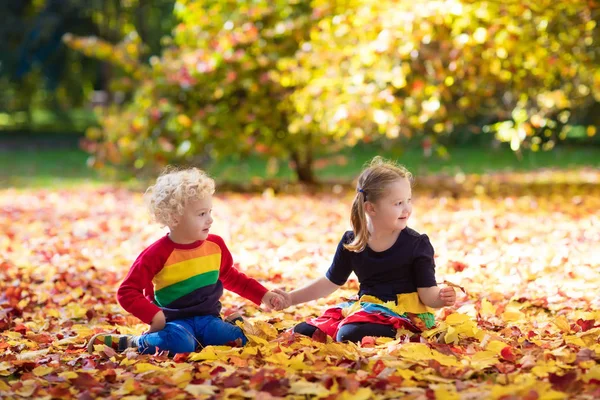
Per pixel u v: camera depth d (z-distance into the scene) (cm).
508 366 415
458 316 484
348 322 479
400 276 489
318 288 513
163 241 486
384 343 456
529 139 1586
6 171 2020
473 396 364
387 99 1224
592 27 1176
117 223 1100
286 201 1317
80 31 3108
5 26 3052
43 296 685
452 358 423
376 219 485
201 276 488
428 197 1320
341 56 1264
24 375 438
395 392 381
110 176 1830
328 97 1295
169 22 2805
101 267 807
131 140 1502
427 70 1216
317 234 962
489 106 1593
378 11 1192
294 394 384
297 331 496
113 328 559
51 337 541
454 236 899
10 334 538
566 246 804
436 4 1124
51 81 3316
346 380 386
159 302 493
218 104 1491
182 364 441
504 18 1148
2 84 3419
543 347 454
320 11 1316
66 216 1202
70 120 3678
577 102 1296
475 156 2188
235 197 1395
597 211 1075
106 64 3075
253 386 395
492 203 1193
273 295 510
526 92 1267
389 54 1184
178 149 1490
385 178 482
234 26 1466
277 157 1525
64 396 398
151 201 482
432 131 1584
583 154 2147
